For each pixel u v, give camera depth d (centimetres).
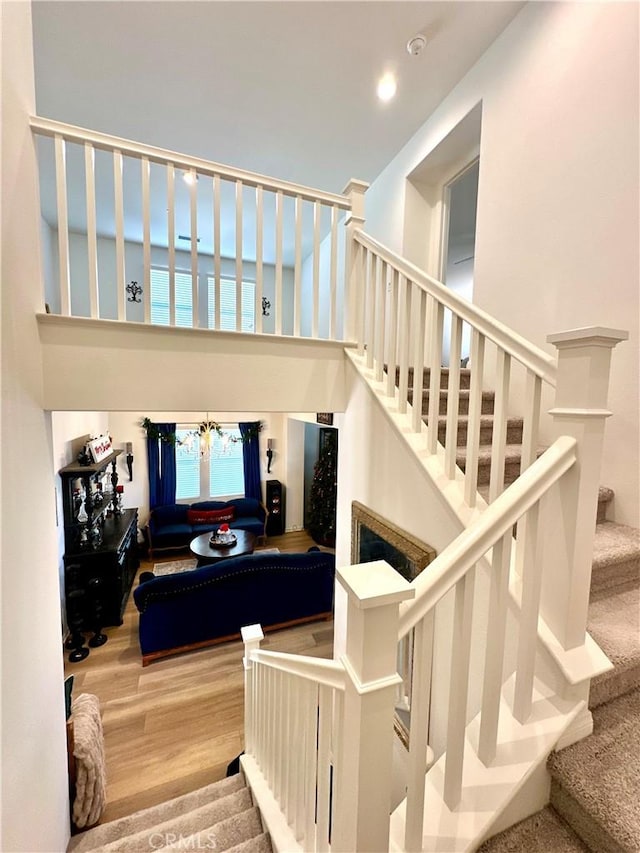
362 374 210
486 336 133
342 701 93
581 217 203
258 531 654
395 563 189
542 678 114
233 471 710
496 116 255
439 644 162
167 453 650
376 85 289
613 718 113
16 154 138
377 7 230
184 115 322
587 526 107
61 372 169
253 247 587
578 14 202
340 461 244
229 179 194
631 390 178
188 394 191
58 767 178
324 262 553
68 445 416
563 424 109
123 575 439
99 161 373
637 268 177
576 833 96
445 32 248
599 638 121
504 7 234
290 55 262
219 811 192
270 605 405
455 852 87
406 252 363
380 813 80
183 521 641
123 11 230
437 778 103
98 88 292
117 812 229
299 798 135
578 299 205
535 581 102
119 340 178
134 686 330
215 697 319
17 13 140
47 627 165
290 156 375
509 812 97
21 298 142
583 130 201
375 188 411
